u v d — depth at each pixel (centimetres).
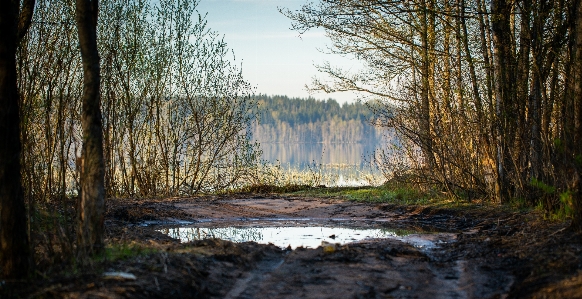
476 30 1630
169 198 1889
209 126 2231
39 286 612
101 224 776
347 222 1433
